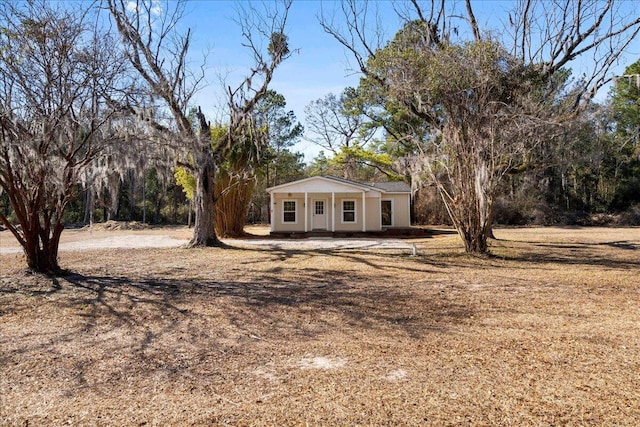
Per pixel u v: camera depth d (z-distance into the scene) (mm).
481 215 11336
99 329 4594
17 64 6746
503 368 3314
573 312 5191
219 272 8852
